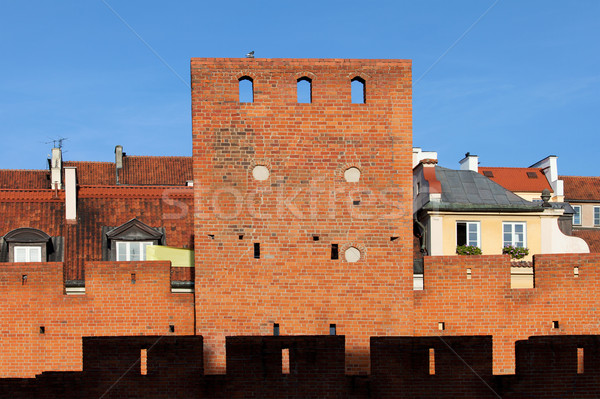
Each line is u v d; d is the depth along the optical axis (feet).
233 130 120.26
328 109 121.19
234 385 109.70
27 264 125.90
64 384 109.60
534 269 125.70
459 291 124.06
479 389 110.11
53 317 125.08
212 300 118.83
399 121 121.90
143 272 125.90
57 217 153.69
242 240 119.55
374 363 110.01
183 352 110.11
